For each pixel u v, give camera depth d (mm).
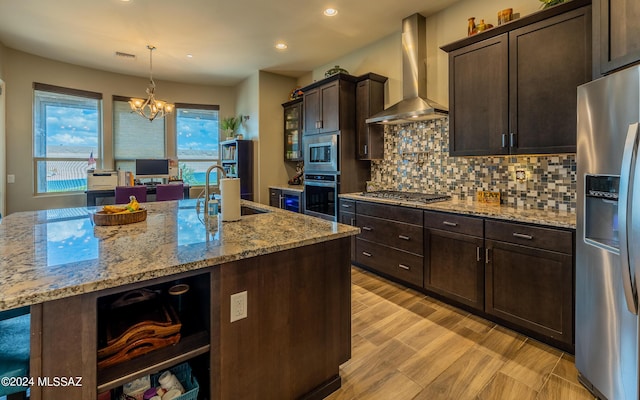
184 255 1284
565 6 2143
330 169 4055
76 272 1085
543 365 1960
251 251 1369
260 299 1441
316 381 1673
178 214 2375
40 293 924
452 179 3320
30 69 4473
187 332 1364
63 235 1649
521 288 2250
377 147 3984
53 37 3918
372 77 3863
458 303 2732
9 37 3928
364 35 3875
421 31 3391
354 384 1804
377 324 2471
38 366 985
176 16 3365
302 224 1928
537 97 2330
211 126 6309
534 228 2164
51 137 4770
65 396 1028
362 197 3543
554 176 2553
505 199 2873
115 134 5418
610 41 1662
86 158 5125
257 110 5371
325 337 1705
